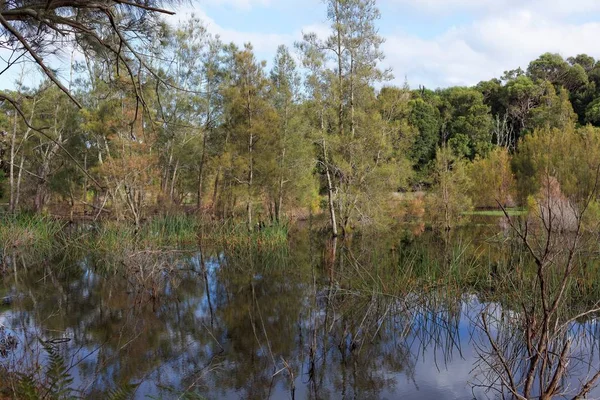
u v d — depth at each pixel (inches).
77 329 262.7
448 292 289.4
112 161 629.9
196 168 898.1
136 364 211.0
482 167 950.4
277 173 719.1
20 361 176.9
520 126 1642.5
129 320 281.6
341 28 693.3
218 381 192.4
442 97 1679.4
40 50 157.1
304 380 193.2
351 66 711.1
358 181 681.6
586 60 1786.4
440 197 772.6
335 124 703.7
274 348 231.5
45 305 316.5
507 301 253.6
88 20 151.3
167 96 761.0
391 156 711.7
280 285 384.5
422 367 203.8
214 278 417.4
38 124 828.0
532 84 1585.9
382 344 230.8
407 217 856.9
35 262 488.7
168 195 856.3
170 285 385.1
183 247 597.0
